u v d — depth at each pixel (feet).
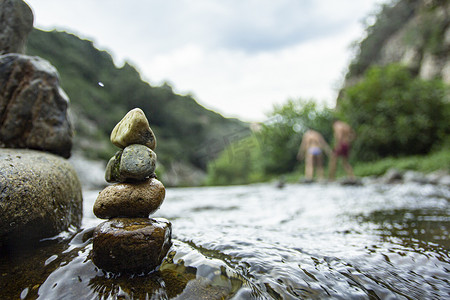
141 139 4.37
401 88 38.45
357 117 40.63
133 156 4.24
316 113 48.42
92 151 41.32
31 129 6.72
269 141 45.93
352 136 32.63
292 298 3.48
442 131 34.83
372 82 40.27
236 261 4.52
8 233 4.39
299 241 5.94
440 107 35.65
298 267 4.32
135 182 4.43
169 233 4.54
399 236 6.49
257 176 54.85
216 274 3.90
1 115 6.48
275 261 4.53
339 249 5.31
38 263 4.11
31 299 3.30
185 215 10.44
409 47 57.98
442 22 48.26
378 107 38.17
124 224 4.05
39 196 4.84
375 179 27.71
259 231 6.98
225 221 8.84
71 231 5.69
